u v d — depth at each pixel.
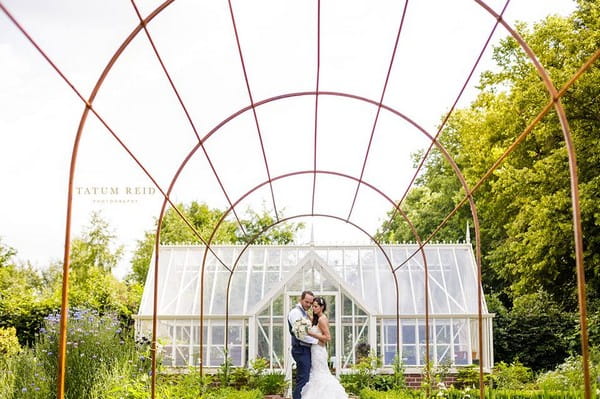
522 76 21.03
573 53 16.91
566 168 16.61
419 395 11.54
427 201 30.92
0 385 9.11
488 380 15.06
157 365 12.11
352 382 14.73
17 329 17.75
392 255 17.91
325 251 18.06
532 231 17.23
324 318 10.13
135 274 32.53
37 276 32.50
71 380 9.48
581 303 4.49
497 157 20.19
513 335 19.41
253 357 16.39
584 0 17.39
